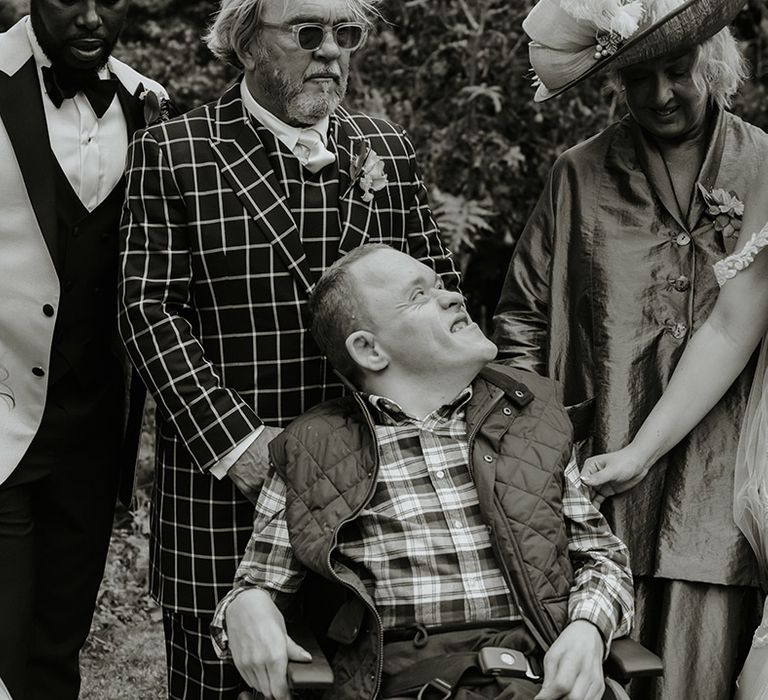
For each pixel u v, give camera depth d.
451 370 2.69
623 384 2.96
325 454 2.68
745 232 2.85
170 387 2.89
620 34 2.79
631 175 3.02
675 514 2.92
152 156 2.94
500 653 2.49
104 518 3.39
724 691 2.90
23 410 3.19
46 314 3.12
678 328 2.94
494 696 2.48
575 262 3.06
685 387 2.88
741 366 2.88
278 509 2.75
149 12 5.62
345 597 2.84
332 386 3.01
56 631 3.38
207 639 3.06
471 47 5.52
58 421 3.23
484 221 5.47
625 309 2.98
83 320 3.20
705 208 2.95
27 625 3.21
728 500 2.90
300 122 2.92
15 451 3.17
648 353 2.96
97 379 3.29
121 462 3.41
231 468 2.89
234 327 2.96
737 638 2.93
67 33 3.01
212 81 5.60
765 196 2.82
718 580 2.88
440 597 2.58
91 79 3.14
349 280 2.74
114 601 4.61
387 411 2.70
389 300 2.70
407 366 2.71
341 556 2.63
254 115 2.97
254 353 2.96
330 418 2.74
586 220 3.05
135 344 2.93
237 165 2.94
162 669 4.30
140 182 2.95
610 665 2.57
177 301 2.95
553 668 2.47
